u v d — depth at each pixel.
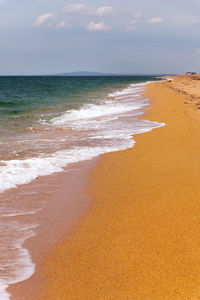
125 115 18.62
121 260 4.09
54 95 35.12
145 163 8.42
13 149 10.21
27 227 5.06
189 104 21.19
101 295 3.45
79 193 6.46
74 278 3.75
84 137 12.41
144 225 5.01
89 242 4.57
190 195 6.09
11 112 19.67
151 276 3.74
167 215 5.31
